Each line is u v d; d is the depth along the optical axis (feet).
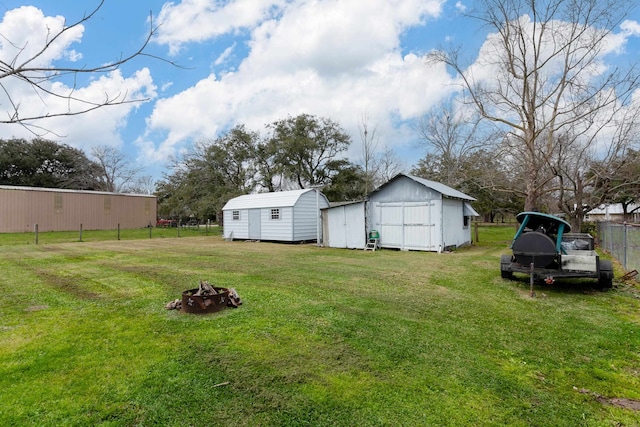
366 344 12.35
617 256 33.78
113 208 89.25
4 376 9.91
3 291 20.17
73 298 18.56
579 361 11.34
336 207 48.75
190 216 107.04
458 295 19.69
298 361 10.96
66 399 8.78
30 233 70.23
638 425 8.01
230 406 8.57
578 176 44.45
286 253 40.47
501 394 9.25
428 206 42.70
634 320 15.46
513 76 50.62
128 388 9.32
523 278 24.54
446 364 10.91
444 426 7.84
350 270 27.76
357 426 7.82
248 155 96.53
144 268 28.19
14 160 115.03
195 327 13.88
